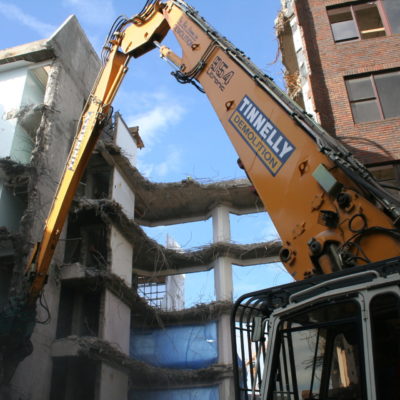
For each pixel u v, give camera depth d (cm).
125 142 3181
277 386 529
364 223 573
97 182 3039
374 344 456
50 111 2558
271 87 764
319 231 625
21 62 2800
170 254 3322
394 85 1620
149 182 3253
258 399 557
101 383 2253
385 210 573
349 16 1802
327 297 505
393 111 1577
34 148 2414
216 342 3162
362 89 1638
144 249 3167
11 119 2567
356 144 1502
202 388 3002
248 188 3384
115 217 2694
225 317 3148
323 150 643
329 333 526
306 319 533
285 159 699
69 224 2717
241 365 572
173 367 3158
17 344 1600
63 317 2459
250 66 818
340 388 502
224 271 3275
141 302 2870
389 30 1736
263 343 568
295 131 703
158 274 3506
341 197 603
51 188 2416
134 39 1265
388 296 473
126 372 2591
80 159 1511
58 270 2392
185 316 3219
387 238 555
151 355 3206
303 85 1767
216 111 841
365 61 1675
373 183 601
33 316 1623
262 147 739
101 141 2792
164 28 1162
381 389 447
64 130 2667
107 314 2441
